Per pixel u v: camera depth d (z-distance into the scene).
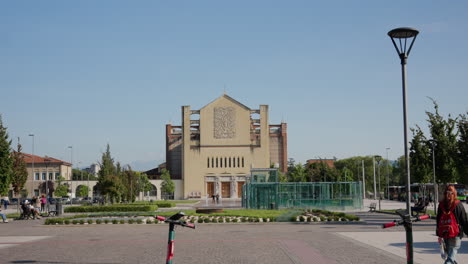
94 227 32.78
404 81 22.59
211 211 45.12
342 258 16.39
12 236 26.47
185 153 128.50
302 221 34.47
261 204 60.56
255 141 128.62
